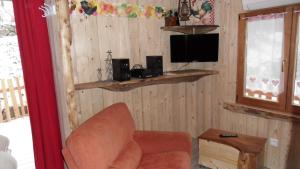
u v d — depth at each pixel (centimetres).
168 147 240
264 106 276
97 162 172
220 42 311
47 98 227
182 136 246
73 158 169
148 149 241
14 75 474
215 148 263
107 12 273
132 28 293
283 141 264
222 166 261
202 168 277
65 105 228
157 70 286
